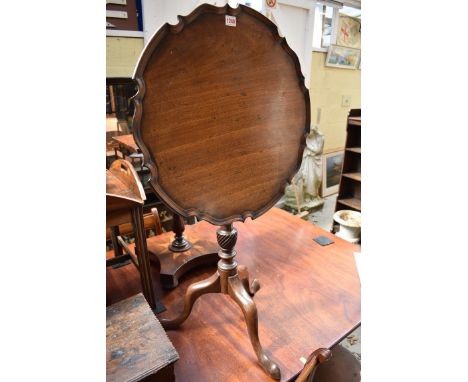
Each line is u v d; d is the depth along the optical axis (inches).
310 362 21.6
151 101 20.0
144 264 30.7
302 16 93.0
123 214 28.3
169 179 21.7
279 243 45.7
